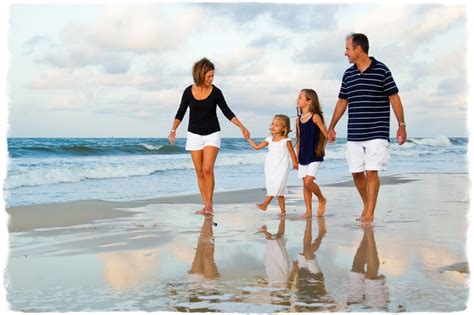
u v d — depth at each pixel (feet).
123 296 10.66
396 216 20.65
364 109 19.27
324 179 39.11
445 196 27.66
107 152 75.82
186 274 12.16
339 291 10.84
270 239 16.10
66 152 69.97
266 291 10.83
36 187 32.53
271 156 21.99
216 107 22.94
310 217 20.71
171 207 23.67
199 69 22.26
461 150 95.86
